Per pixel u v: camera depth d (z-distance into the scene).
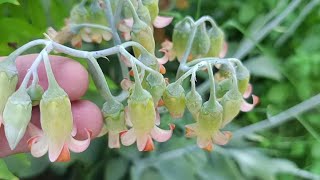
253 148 0.33
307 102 0.29
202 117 0.18
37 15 0.25
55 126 0.16
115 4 0.21
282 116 0.29
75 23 0.21
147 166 0.30
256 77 0.36
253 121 0.34
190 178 0.30
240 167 0.33
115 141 0.18
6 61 0.16
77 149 0.16
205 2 0.37
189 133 0.18
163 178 0.30
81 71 0.19
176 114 0.18
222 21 0.37
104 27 0.20
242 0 0.37
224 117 0.18
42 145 0.16
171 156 0.30
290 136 0.36
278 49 0.38
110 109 0.18
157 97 0.18
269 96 0.35
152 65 0.18
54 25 0.26
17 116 0.15
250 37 0.31
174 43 0.21
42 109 0.16
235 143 0.33
